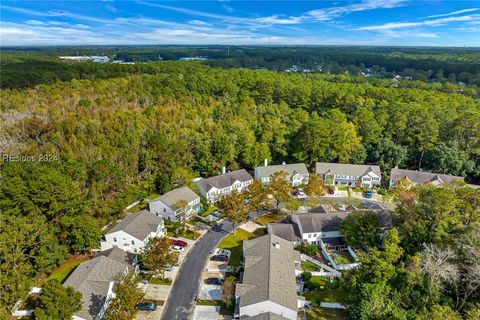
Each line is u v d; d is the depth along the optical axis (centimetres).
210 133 9994
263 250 5406
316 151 9862
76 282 4803
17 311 4759
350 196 8569
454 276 4281
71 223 5753
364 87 13738
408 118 10119
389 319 3966
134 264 5619
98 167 7088
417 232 5156
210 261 5916
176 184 8625
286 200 7425
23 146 8694
